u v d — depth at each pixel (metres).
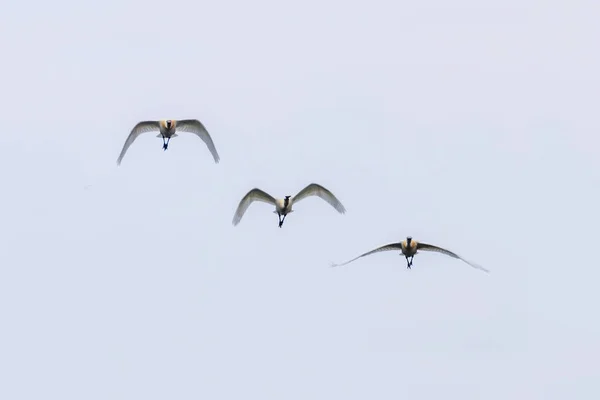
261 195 63.78
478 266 61.84
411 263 62.84
